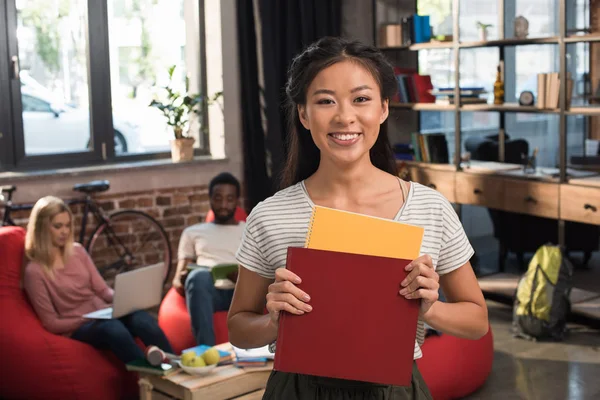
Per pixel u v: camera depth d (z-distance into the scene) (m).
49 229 3.83
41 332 3.70
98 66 5.60
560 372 4.11
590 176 4.96
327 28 6.01
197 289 4.09
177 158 5.78
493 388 3.92
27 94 5.36
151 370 3.17
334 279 1.36
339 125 1.42
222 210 4.52
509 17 5.46
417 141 5.91
